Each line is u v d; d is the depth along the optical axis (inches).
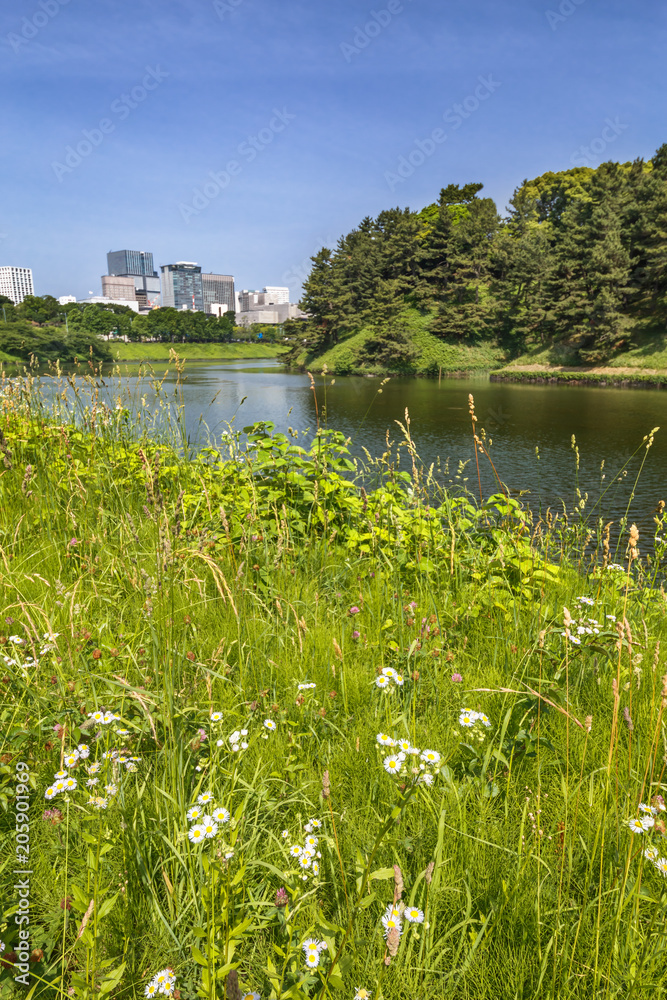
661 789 79.0
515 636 130.0
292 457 207.6
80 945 62.1
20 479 217.3
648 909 69.0
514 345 2871.6
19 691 97.9
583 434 943.7
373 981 58.7
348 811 81.7
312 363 3400.6
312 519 192.4
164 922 62.7
